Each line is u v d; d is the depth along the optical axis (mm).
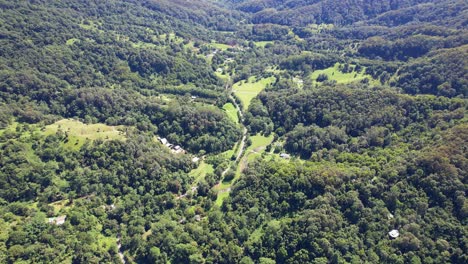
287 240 136750
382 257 128625
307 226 137250
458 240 125938
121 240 143625
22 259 124812
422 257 125500
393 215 140250
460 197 132750
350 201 143625
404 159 155875
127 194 161750
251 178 162625
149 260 137375
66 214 146375
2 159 154625
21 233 130375
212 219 150375
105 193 160250
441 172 140625
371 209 141750
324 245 131625
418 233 130500
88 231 141750
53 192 154250
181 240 141250
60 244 132000
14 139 167875
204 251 137625
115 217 152250
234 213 152125
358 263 127375
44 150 166125
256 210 149000
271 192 155125
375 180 150875
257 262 135375
